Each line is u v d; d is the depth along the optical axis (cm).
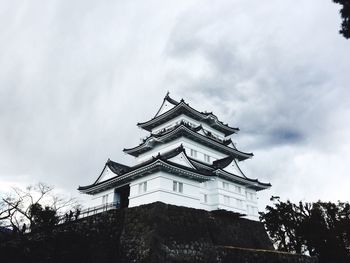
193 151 3769
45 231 2841
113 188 3356
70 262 2445
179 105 4038
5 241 2691
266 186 4041
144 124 4509
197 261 2458
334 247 4069
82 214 3128
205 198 3347
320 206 4644
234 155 4366
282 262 3050
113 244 2511
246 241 3275
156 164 2669
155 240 2258
